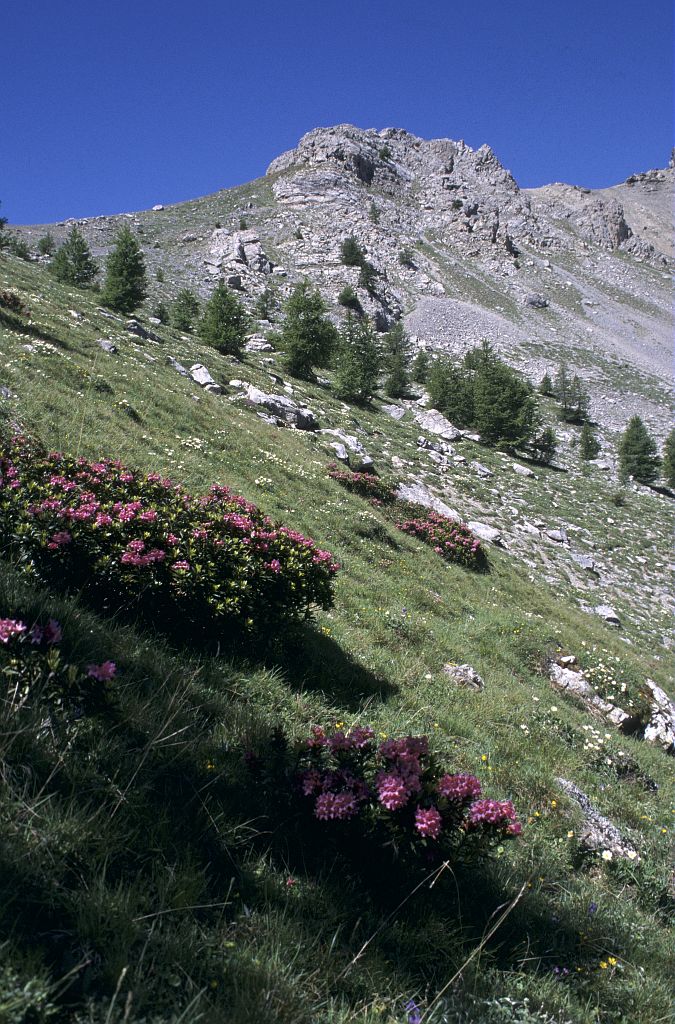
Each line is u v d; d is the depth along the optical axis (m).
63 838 3.04
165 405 22.53
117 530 6.46
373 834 3.99
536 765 7.97
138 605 6.38
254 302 121.94
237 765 4.52
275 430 30.33
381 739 6.40
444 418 68.06
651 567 43.56
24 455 7.93
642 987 4.21
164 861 3.29
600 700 13.19
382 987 3.13
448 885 4.18
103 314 42.09
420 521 24.27
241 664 6.64
